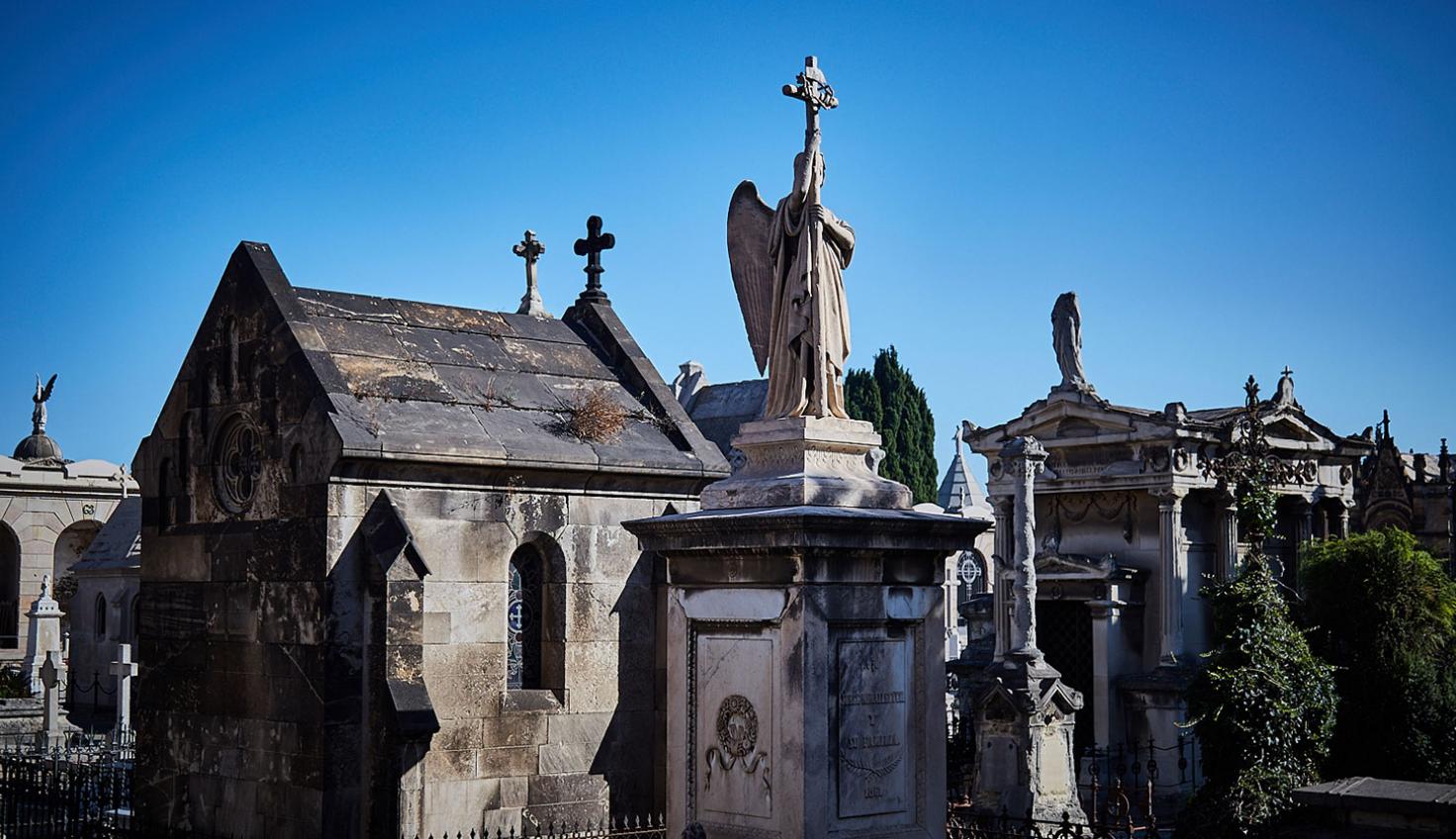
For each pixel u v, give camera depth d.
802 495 12.04
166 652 22.06
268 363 20.55
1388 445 60.66
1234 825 23.05
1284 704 23.84
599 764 21.27
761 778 11.86
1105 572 35.34
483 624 20.33
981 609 40.47
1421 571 26.69
